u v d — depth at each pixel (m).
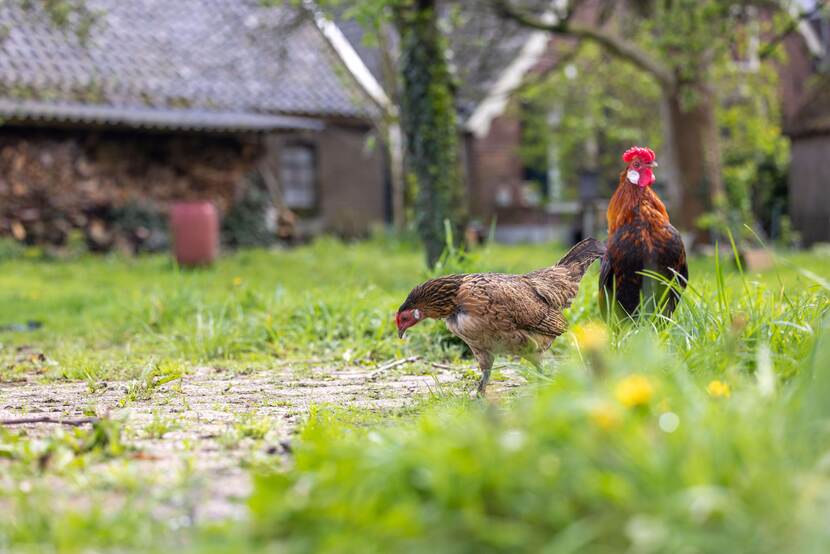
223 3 25.44
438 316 5.05
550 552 2.26
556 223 28.78
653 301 5.56
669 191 19.36
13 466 3.53
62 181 20.48
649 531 2.20
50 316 10.30
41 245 20.11
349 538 2.39
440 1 16.45
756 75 22.38
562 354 6.42
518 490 2.45
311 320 8.08
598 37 17.59
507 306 4.86
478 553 2.34
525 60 27.08
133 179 21.42
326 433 3.75
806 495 2.34
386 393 5.49
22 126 20.02
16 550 2.66
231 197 22.75
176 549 2.67
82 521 2.78
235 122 21.16
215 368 6.79
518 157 28.95
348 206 26.48
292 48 24.59
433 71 13.68
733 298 5.75
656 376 3.19
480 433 2.71
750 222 20.42
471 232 21.84
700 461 2.42
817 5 16.73
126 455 3.73
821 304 4.76
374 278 13.56
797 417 2.83
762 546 2.21
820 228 24.88
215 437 4.12
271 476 2.81
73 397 5.60
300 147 25.94
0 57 20.17
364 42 13.37
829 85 25.72
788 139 25.78
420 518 2.39
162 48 23.23
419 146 13.73
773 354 4.02
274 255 19.38
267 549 2.48
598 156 28.77
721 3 15.30
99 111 20.16
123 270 16.48
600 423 2.53
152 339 8.13
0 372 6.78
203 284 13.32
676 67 17.69
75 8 15.52
